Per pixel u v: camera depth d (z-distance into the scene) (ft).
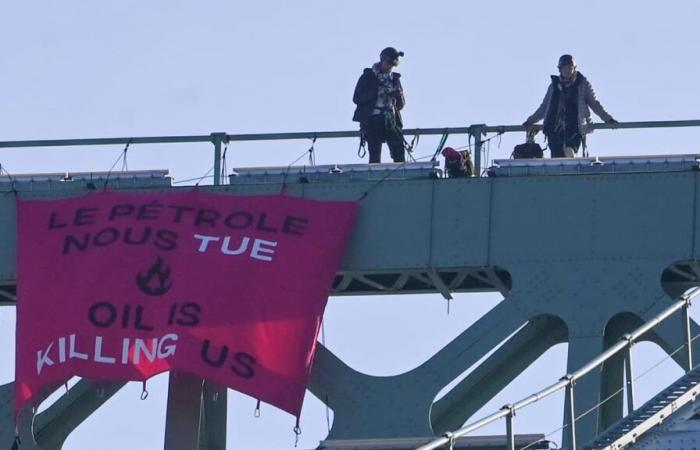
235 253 268.82
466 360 261.24
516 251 265.75
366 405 261.44
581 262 263.49
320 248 268.41
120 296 266.77
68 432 275.80
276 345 262.88
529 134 278.67
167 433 262.88
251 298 265.54
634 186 265.54
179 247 269.64
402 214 270.46
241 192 274.98
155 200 274.57
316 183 273.75
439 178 271.90
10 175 279.69
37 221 273.95
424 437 258.57
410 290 279.28
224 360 261.85
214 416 271.90
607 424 262.47
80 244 271.49
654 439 214.07
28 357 265.34
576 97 275.39
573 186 266.77
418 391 260.83
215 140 281.54
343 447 250.98
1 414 267.59
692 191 264.11
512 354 268.21
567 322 260.83
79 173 279.49
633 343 226.17
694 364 254.88
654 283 260.83
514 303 262.88
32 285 269.44
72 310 266.77
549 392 211.61
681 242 262.47
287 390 260.01
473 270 268.21
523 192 267.80
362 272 270.26
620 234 263.90
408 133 279.28
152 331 264.11
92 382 275.18
